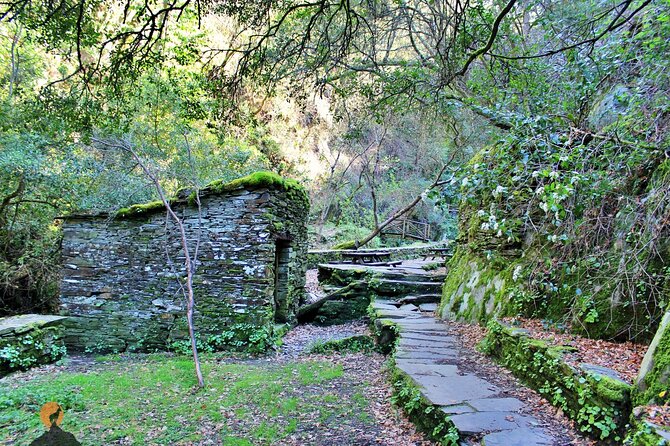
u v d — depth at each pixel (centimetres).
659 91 344
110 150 948
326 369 564
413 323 634
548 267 484
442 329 599
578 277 429
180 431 378
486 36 479
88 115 442
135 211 749
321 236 1923
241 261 700
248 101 780
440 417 315
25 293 994
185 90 715
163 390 488
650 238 347
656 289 358
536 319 482
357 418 395
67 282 774
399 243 1998
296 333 802
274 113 1559
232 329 691
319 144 1956
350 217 2052
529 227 555
